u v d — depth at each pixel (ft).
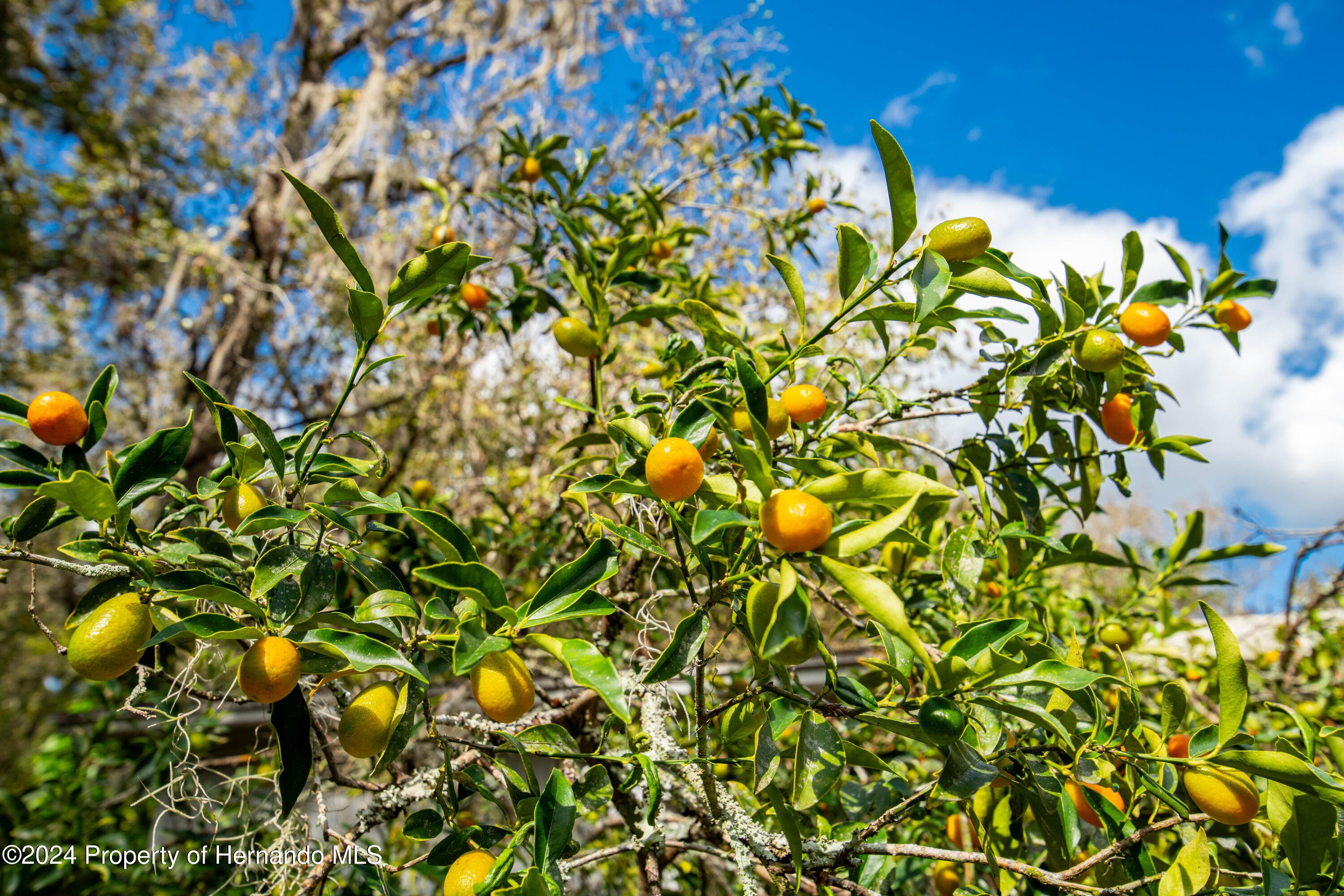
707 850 4.62
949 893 5.78
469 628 3.16
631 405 4.91
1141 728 4.58
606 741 4.56
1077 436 5.79
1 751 20.20
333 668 3.51
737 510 3.31
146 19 28.19
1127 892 3.66
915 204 3.40
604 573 3.45
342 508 3.93
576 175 8.45
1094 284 5.54
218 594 3.21
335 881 4.91
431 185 8.36
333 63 32.04
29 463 3.78
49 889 9.68
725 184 13.57
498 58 25.38
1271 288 5.71
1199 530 7.16
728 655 9.46
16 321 26.50
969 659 3.67
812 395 3.92
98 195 26.35
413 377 16.97
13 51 25.73
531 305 8.09
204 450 23.16
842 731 7.00
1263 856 4.41
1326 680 9.99
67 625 3.65
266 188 27.14
